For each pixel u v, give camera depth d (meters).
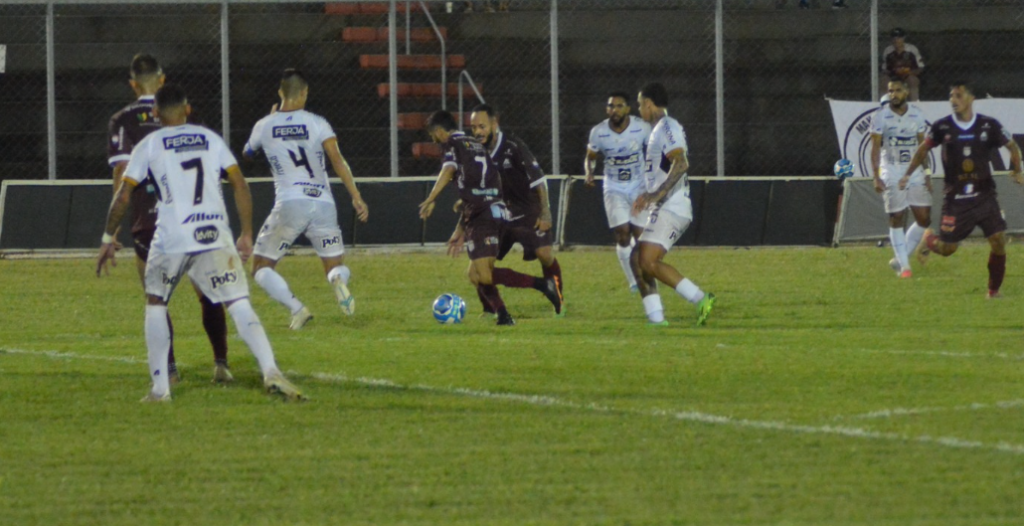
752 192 64.38
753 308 41.22
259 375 27.78
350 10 75.62
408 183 63.94
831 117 73.31
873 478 18.41
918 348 31.50
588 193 64.69
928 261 56.66
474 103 75.06
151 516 16.97
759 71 73.44
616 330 36.06
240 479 18.75
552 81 65.44
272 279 36.19
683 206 36.97
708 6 74.06
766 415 22.77
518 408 23.66
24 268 57.28
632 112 73.38
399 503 17.44
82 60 70.94
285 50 73.62
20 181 62.16
